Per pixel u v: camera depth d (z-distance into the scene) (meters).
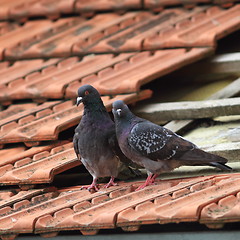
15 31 15.96
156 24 14.50
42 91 12.91
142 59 13.40
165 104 12.18
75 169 11.73
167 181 10.00
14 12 16.44
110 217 8.70
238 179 9.30
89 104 10.34
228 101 11.60
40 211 9.83
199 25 13.78
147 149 9.88
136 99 12.15
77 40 14.55
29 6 16.36
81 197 10.09
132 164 10.82
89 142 10.30
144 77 12.26
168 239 8.73
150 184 10.05
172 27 13.98
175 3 14.95
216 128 11.70
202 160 9.64
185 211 8.30
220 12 14.48
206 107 11.60
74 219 9.00
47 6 16.14
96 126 10.32
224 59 13.01
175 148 9.81
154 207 8.75
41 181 10.36
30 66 14.42
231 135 11.20
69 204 9.68
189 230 8.77
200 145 10.95
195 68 13.26
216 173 10.47
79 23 15.68
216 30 13.20
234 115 11.67
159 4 15.06
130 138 9.99
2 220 9.67
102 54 14.05
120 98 11.97
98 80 12.78
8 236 9.42
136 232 8.94
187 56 12.78
